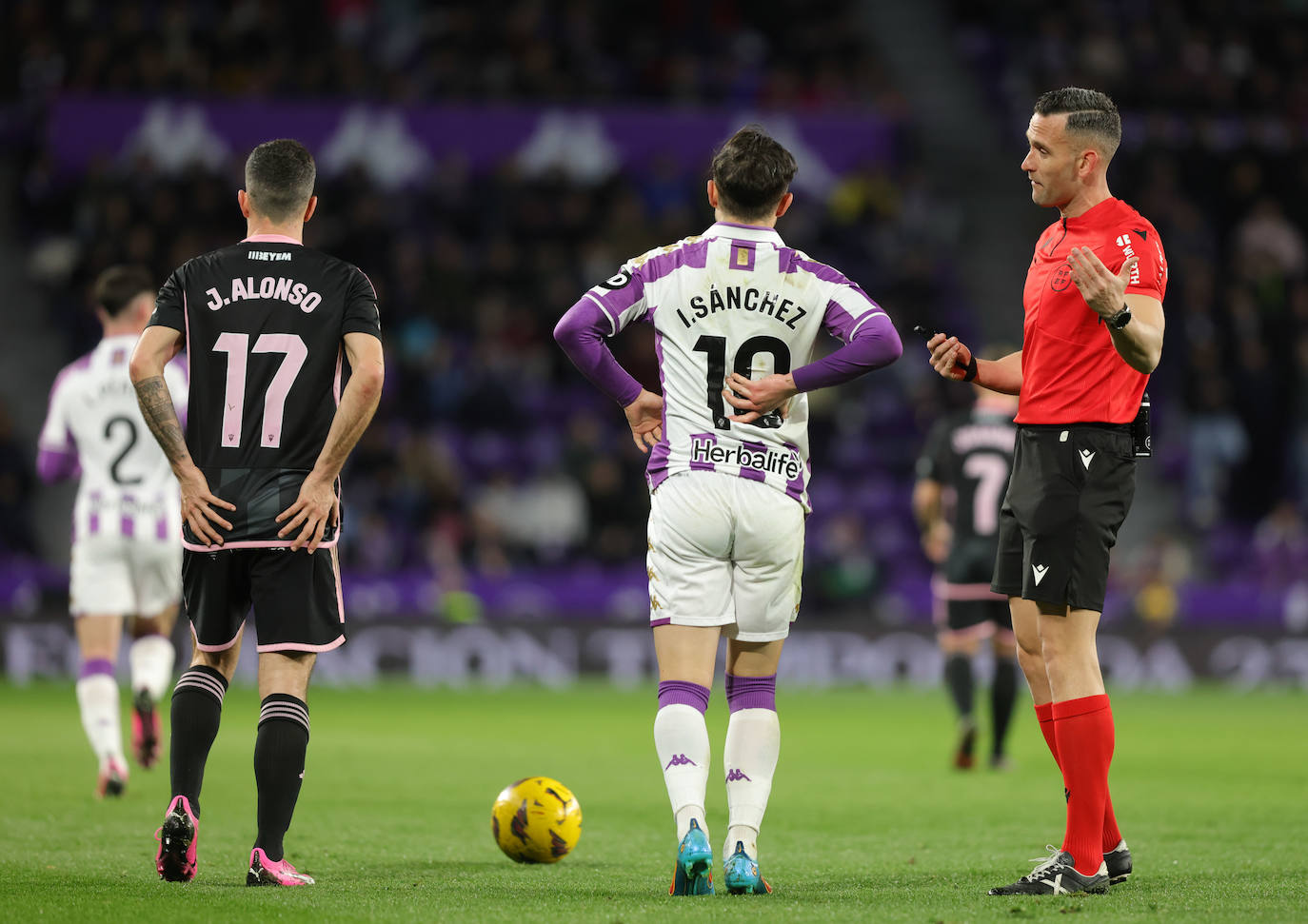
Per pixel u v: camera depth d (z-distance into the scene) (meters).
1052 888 15.77
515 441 70.12
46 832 20.53
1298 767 32.88
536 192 77.19
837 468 70.38
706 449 16.23
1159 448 74.69
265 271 17.09
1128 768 32.59
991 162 86.38
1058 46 85.50
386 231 73.44
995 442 32.47
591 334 16.36
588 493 65.06
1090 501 16.22
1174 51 85.56
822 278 16.50
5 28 77.31
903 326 75.25
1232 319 75.88
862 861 19.03
